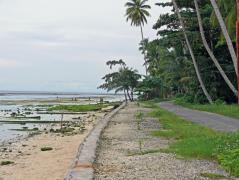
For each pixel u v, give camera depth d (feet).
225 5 96.27
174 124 81.97
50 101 396.37
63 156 56.59
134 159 41.45
